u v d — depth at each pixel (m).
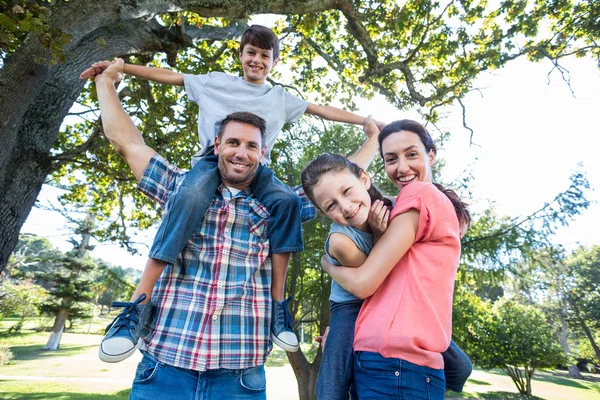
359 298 1.56
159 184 1.89
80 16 4.85
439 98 8.76
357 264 1.58
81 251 24.08
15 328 25.05
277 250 1.84
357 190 1.60
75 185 12.12
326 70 10.25
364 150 2.32
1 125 4.27
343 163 1.67
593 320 27.52
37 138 5.14
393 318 1.41
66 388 14.44
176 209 1.67
